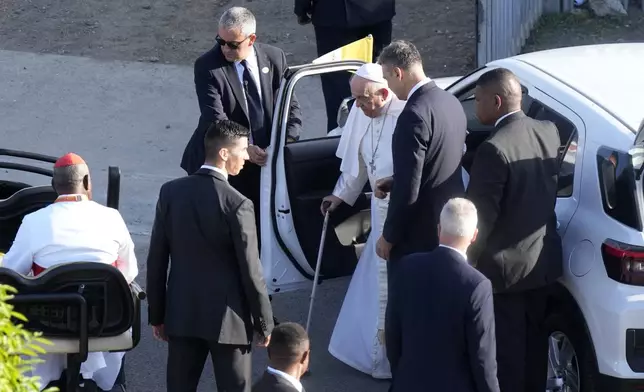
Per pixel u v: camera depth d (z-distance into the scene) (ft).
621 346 67.21
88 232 71.56
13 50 163.94
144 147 137.28
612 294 67.72
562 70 82.99
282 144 87.61
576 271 71.61
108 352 75.87
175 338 72.13
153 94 150.51
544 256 72.18
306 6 130.62
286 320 97.25
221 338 70.38
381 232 83.25
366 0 127.75
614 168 69.05
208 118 92.58
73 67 158.20
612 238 68.44
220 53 93.25
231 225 69.97
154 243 71.87
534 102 81.20
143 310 100.94
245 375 72.54
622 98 76.28
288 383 56.95
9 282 66.54
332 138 90.53
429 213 75.25
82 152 135.95
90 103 148.66
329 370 88.43
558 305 74.43
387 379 86.17
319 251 86.74
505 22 142.72
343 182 85.40
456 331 60.44
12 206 82.07
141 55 160.97
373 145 82.48
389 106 81.30
